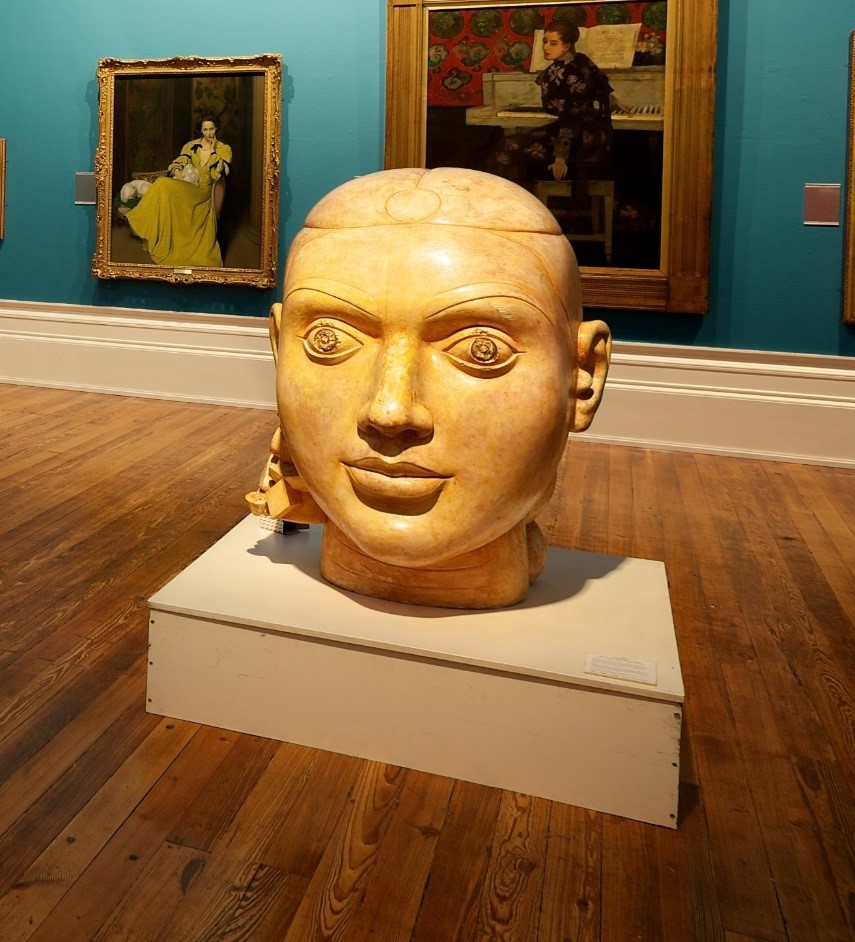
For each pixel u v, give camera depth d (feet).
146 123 21.65
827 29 18.03
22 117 22.74
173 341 22.54
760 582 12.14
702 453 19.63
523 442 7.09
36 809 6.79
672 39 18.19
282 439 8.20
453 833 6.72
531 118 19.27
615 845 6.68
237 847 6.47
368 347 7.20
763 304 19.12
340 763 7.53
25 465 16.31
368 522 7.29
